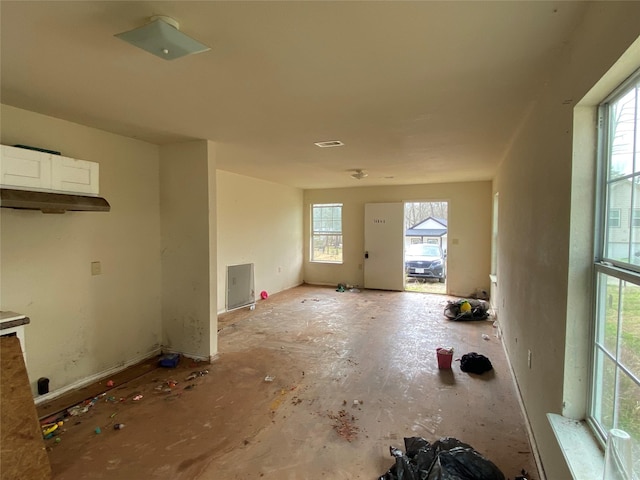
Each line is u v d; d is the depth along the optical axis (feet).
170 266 12.26
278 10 4.43
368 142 11.56
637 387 3.84
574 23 4.73
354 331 15.12
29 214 8.80
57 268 9.41
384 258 24.30
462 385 10.07
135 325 11.60
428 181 21.90
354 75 6.45
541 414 6.59
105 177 10.53
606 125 4.76
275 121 9.36
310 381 10.37
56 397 9.34
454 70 6.24
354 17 4.59
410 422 8.20
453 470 5.72
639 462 3.79
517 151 10.19
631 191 4.11
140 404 9.07
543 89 6.92
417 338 14.20
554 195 5.92
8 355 6.43
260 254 21.26
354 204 25.30
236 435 7.74
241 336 14.49
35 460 6.18
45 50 5.53
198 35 5.05
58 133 9.21
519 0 4.22
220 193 17.81
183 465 6.79
